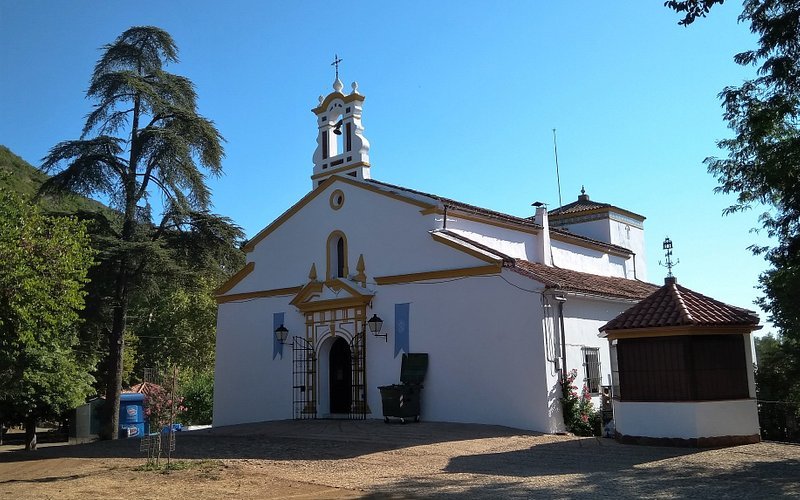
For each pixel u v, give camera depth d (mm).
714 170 16922
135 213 25312
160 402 13430
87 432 27469
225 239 25844
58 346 24734
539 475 11039
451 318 19047
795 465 11344
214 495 10102
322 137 23891
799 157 13781
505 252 22016
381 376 20281
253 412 23594
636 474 10859
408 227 20422
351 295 21031
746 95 14867
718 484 9812
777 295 27391
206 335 43062
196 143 25828
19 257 14828
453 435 16141
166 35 27000
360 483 10789
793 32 13492
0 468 15008
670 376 14117
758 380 26766
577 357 18844
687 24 11539
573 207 32312
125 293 25094
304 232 23312
